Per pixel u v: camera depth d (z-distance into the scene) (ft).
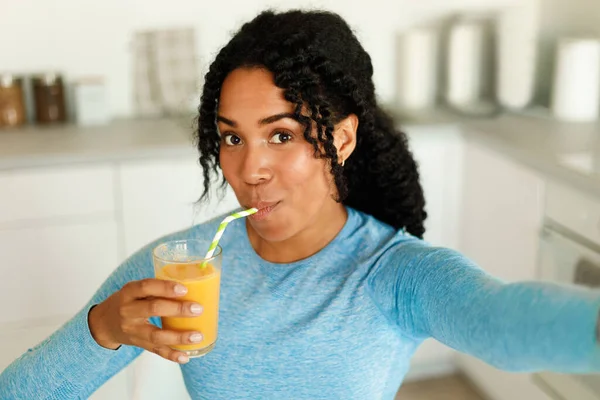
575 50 8.71
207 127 3.47
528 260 7.55
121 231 7.98
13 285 7.83
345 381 3.24
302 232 3.35
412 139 8.57
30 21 8.96
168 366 4.40
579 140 7.84
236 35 3.20
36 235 7.77
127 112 9.55
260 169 3.09
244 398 3.40
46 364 3.11
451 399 8.79
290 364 3.27
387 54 10.00
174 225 8.10
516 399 7.90
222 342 3.36
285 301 3.32
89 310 3.05
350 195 3.74
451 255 2.89
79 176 7.73
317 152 3.09
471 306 2.51
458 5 10.02
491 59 9.92
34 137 8.39
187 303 2.67
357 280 3.19
